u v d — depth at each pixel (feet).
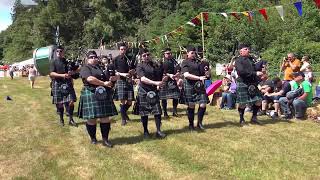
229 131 20.51
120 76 22.82
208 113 27.07
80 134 20.70
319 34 88.43
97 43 166.40
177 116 26.13
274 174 13.83
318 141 18.47
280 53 81.46
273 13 94.53
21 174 14.28
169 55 25.07
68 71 23.07
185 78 20.72
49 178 13.87
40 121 25.11
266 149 17.01
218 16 96.37
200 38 97.40
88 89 17.54
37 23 185.88
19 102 36.94
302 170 14.29
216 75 62.64
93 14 185.26
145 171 14.38
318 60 78.79
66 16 183.11
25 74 103.71
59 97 23.15
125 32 168.25
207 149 17.04
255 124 22.35
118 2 180.86
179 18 135.64
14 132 21.56
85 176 14.02
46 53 33.01
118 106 31.86
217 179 13.42
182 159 15.66
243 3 105.50
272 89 26.04
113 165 15.16
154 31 145.89
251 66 21.47
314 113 24.20
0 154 16.90
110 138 19.56
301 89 24.66
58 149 17.61
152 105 19.10
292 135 19.66
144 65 19.02
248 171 14.14
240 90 21.58
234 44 91.40
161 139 18.97
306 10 90.99
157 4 175.32
